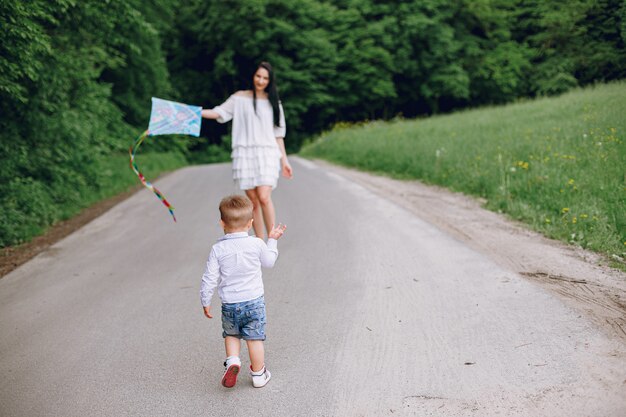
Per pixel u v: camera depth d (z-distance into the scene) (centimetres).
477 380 306
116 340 404
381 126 2238
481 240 601
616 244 537
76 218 1005
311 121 3916
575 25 1522
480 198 860
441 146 1245
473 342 352
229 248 316
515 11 2489
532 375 305
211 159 3638
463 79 3278
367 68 3469
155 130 423
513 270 488
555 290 432
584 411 268
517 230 646
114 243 743
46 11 873
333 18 3525
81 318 455
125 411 306
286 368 341
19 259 695
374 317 407
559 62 1702
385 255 562
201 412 300
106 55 1409
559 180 753
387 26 3412
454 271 495
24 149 927
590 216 610
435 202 852
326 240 642
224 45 3534
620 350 322
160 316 446
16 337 423
